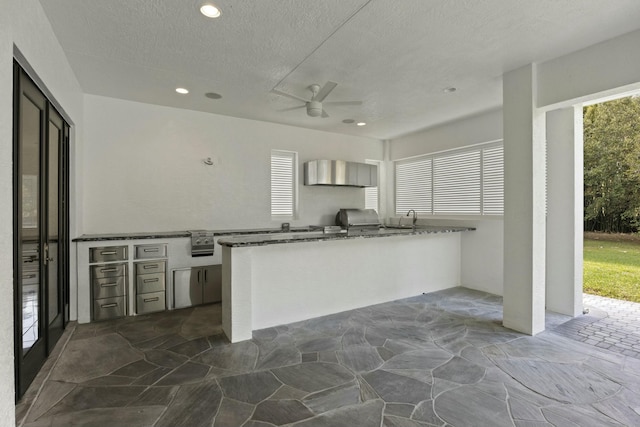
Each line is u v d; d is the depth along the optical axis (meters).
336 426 1.74
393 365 2.43
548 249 3.77
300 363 2.46
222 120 4.71
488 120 4.60
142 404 1.93
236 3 2.11
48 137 2.48
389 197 6.48
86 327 3.28
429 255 4.64
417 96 3.91
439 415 1.83
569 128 3.57
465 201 5.07
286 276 3.35
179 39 2.57
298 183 5.45
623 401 1.96
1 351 1.32
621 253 5.20
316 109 3.33
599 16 2.24
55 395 2.03
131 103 4.08
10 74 1.45
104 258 3.54
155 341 2.90
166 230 4.32
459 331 3.12
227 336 2.99
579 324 3.30
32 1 1.94
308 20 2.31
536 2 2.09
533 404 1.93
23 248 2.03
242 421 1.78
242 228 4.89
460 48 2.72
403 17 2.27
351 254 3.83
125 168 4.05
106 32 2.46
